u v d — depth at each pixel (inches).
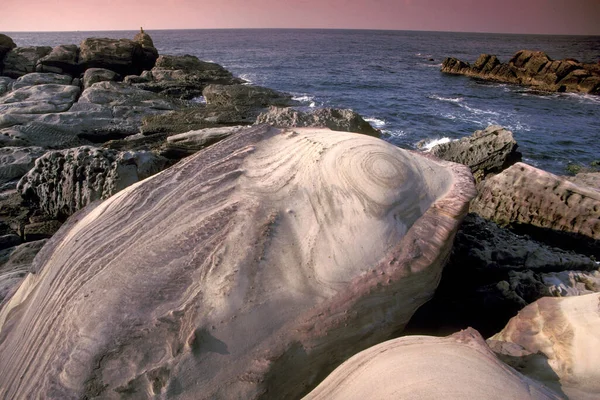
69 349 98.7
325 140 134.8
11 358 111.0
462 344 90.1
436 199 122.7
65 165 257.4
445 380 70.9
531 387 80.6
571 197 211.0
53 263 129.1
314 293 103.5
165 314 98.3
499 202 236.4
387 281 104.8
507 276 169.0
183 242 112.7
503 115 909.8
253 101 820.0
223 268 105.1
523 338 116.7
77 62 1103.6
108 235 123.9
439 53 3080.7
